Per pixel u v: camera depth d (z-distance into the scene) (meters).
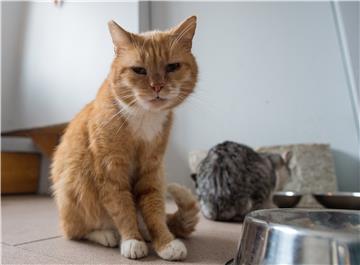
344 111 2.10
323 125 2.16
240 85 2.40
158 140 1.17
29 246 1.13
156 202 1.13
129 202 1.10
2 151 2.84
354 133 2.07
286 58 2.27
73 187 1.14
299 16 2.24
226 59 2.45
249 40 2.38
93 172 1.10
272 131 2.30
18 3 3.10
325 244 0.70
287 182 1.99
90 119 1.14
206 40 2.52
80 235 1.20
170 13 2.61
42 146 3.01
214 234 1.33
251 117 2.37
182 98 1.18
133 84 1.09
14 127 3.08
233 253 1.05
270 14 2.32
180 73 1.14
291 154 2.01
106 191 1.08
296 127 2.24
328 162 2.07
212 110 2.48
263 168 1.72
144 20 2.43
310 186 2.03
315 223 0.88
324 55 2.16
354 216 0.94
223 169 1.67
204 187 1.71
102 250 1.08
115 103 1.11
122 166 1.10
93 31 2.47
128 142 1.10
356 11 1.99
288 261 0.72
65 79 2.66
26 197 2.75
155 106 1.10
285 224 0.79
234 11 2.43
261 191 1.66
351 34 2.00
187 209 1.24
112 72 1.15
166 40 1.15
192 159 2.37
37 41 2.91
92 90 2.46
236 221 1.64
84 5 2.53
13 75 3.13
